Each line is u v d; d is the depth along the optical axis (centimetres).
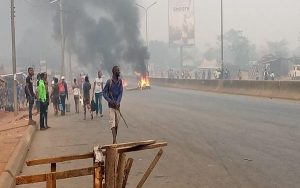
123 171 442
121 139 1136
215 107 2022
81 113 2073
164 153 916
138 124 1452
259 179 677
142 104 2330
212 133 1176
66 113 2108
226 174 716
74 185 684
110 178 429
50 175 427
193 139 1084
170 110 1927
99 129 1394
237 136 1112
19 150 927
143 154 916
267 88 2697
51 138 1233
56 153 974
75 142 1133
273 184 645
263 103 2189
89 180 716
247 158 837
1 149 976
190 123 1420
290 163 784
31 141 1174
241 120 1462
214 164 795
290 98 2391
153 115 1730
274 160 813
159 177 712
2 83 2788
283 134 1127
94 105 1755
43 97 1451
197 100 2569
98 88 1827
